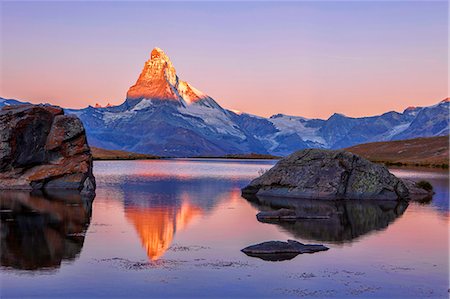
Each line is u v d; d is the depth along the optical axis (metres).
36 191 66.31
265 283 26.81
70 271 28.47
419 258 31.98
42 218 45.16
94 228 40.81
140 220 45.00
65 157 70.88
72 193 65.38
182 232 39.72
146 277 27.56
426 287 26.42
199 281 27.02
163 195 66.44
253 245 33.94
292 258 31.75
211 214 49.25
